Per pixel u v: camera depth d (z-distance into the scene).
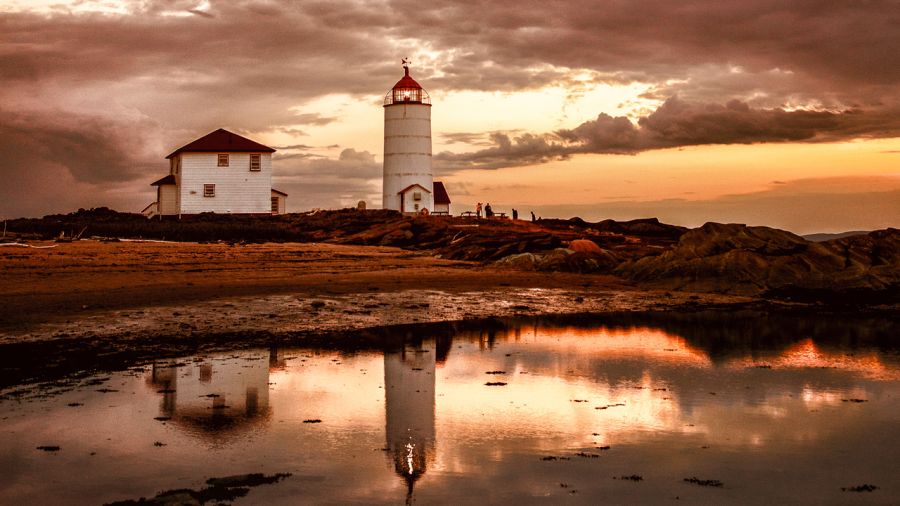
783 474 12.35
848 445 13.88
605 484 11.80
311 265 41.00
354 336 23.91
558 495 11.38
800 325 28.14
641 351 22.61
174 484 11.53
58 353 19.95
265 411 15.45
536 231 57.41
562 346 23.23
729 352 22.64
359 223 60.47
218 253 42.44
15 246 39.44
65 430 13.89
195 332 23.38
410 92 70.69
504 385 18.09
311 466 12.44
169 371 18.41
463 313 29.44
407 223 58.00
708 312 31.56
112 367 18.61
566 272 43.12
